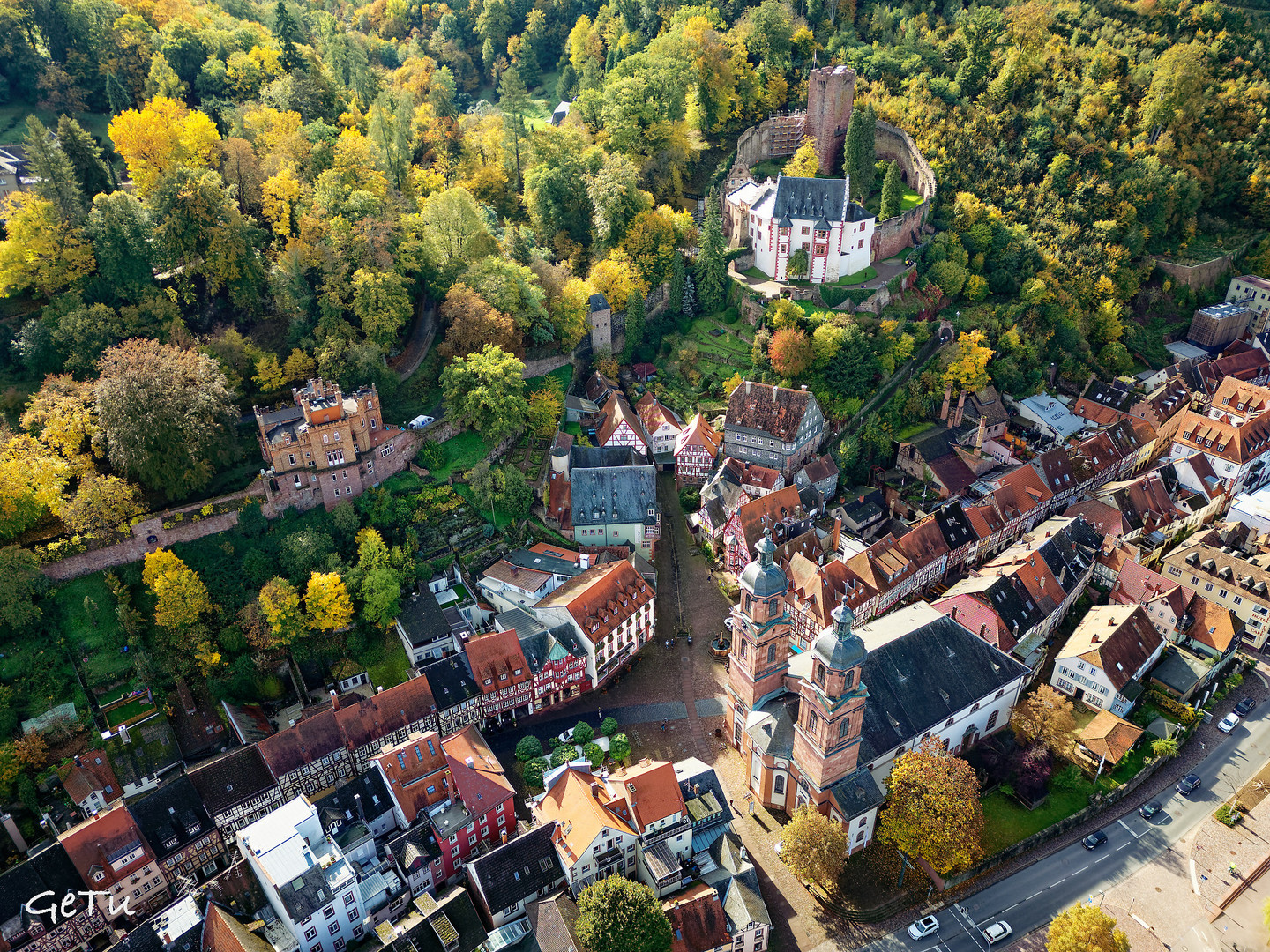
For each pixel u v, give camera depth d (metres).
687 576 160.75
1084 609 153.75
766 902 111.88
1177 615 144.62
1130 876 114.94
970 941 107.31
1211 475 179.12
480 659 129.75
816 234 196.62
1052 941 100.19
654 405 184.12
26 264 147.50
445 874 112.75
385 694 123.94
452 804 114.50
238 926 100.50
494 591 145.88
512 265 176.12
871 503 168.38
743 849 117.44
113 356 134.12
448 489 152.75
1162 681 139.00
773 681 121.06
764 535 155.50
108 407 130.38
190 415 133.75
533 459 167.38
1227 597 150.88
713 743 131.00
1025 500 167.00
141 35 198.38
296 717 128.25
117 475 138.25
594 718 134.88
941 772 109.94
